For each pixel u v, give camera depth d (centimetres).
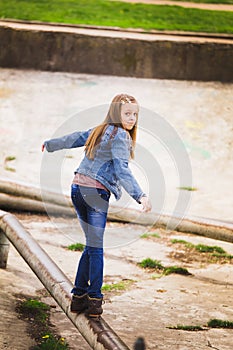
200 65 3194
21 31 3184
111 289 1507
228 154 2561
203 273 1653
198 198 2172
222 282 1602
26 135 2605
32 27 3234
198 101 2973
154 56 3175
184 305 1439
